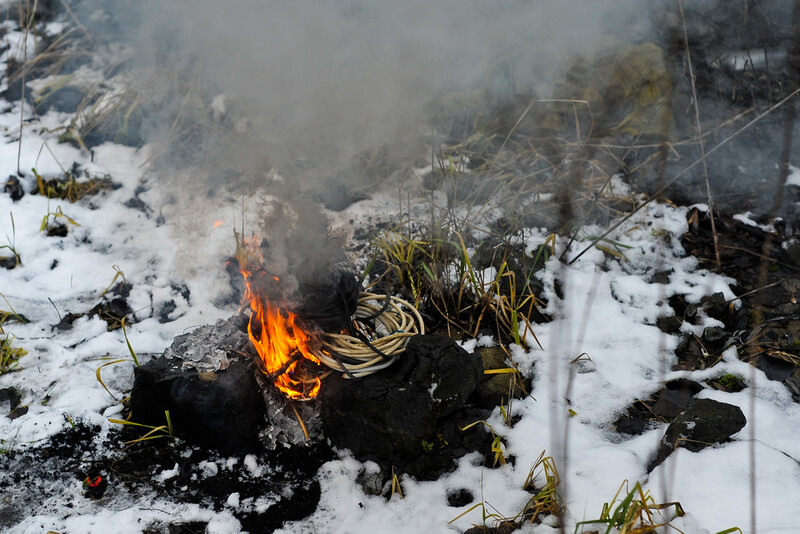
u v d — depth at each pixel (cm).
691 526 250
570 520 256
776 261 390
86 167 433
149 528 266
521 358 331
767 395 314
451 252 380
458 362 285
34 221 401
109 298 363
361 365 281
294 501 275
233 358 296
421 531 259
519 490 272
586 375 321
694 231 405
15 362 330
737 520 250
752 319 358
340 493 277
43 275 373
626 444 290
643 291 364
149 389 291
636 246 392
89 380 322
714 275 374
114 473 287
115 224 400
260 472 286
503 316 345
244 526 267
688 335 346
